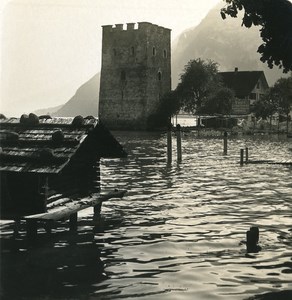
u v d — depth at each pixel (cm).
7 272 880
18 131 1144
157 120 7912
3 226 1212
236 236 1148
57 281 841
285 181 2181
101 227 1231
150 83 8169
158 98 8388
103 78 8381
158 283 836
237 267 919
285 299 761
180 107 7875
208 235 1157
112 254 1002
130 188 1938
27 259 958
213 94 7519
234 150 4234
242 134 7306
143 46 8038
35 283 828
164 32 8500
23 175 1044
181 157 3247
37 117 1171
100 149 1290
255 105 7919
